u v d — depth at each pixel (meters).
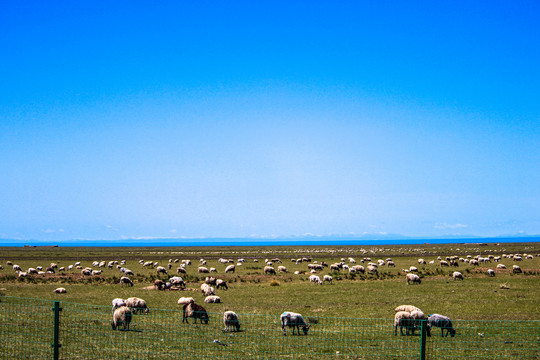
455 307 31.08
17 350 15.95
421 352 12.80
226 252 165.25
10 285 48.78
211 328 22.81
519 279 52.75
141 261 95.94
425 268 73.75
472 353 17.78
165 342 18.67
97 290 44.50
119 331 20.89
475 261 82.00
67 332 19.89
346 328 23.41
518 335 21.47
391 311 29.61
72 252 167.62
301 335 21.31
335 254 138.75
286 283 52.31
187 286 49.53
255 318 26.45
